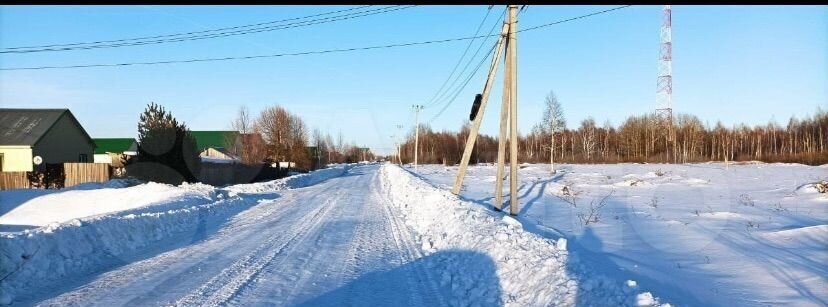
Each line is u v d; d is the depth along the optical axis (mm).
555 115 49594
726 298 6184
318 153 87625
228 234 13258
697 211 15375
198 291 7465
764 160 64625
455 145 102188
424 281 8352
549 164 64375
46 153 36125
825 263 7980
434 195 19172
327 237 12820
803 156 62531
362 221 16078
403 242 12109
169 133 28375
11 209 19453
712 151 77000
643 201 19406
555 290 6434
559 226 13039
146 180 28344
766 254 8820
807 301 6043
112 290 7508
